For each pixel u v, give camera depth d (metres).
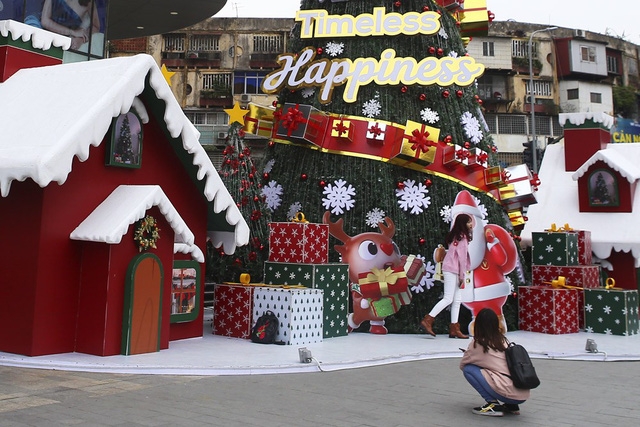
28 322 8.34
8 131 8.73
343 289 11.43
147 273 8.92
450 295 11.37
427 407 6.48
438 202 12.31
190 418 5.70
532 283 14.04
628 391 7.57
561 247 13.80
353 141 12.50
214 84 41.03
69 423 5.37
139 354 8.77
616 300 12.67
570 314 12.82
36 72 10.06
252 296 10.73
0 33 10.34
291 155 13.18
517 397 6.11
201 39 41.41
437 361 9.41
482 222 12.21
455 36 13.75
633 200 16.77
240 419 5.73
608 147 18.42
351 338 11.12
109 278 8.59
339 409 6.25
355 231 12.08
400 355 9.38
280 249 11.25
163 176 10.17
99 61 9.55
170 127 9.39
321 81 12.80
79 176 8.88
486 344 6.27
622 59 46.12
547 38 44.25
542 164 19.36
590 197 17.12
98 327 8.57
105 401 6.22
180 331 10.45
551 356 10.09
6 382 6.98
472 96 13.62
